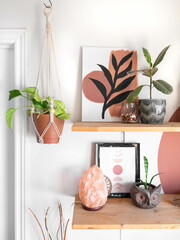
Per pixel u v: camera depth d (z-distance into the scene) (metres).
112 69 1.06
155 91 1.08
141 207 0.95
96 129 0.85
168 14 1.07
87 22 1.06
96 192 0.91
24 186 1.07
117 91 1.06
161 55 0.94
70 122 1.07
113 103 1.05
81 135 1.08
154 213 0.92
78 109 1.07
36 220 1.09
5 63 1.11
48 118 0.91
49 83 1.05
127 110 0.98
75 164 1.09
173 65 1.08
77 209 0.94
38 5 1.05
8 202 1.15
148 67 1.07
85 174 0.94
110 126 0.87
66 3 1.05
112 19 1.06
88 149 1.09
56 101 0.93
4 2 1.04
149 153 1.10
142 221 0.85
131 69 1.06
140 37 1.07
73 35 1.06
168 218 0.88
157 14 1.07
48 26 0.97
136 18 1.07
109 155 1.07
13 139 1.14
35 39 1.05
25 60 1.04
